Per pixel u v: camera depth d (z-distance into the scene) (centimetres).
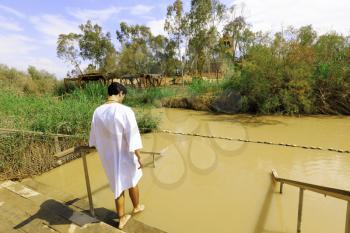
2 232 278
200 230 337
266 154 639
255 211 378
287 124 993
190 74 3002
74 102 857
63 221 294
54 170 568
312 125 961
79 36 3491
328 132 848
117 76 2095
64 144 623
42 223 292
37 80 2503
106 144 278
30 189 378
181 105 1569
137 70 3378
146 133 896
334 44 1271
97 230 275
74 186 487
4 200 346
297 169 537
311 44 1263
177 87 2027
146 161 609
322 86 1169
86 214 309
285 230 333
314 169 535
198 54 2520
